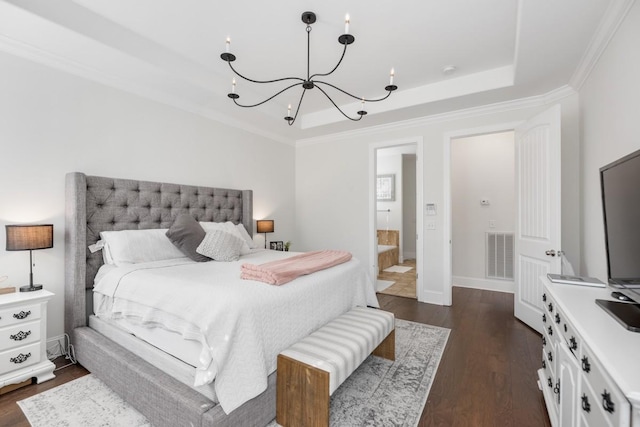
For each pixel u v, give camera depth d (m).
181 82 2.83
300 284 1.91
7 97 2.14
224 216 3.68
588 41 2.12
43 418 1.63
